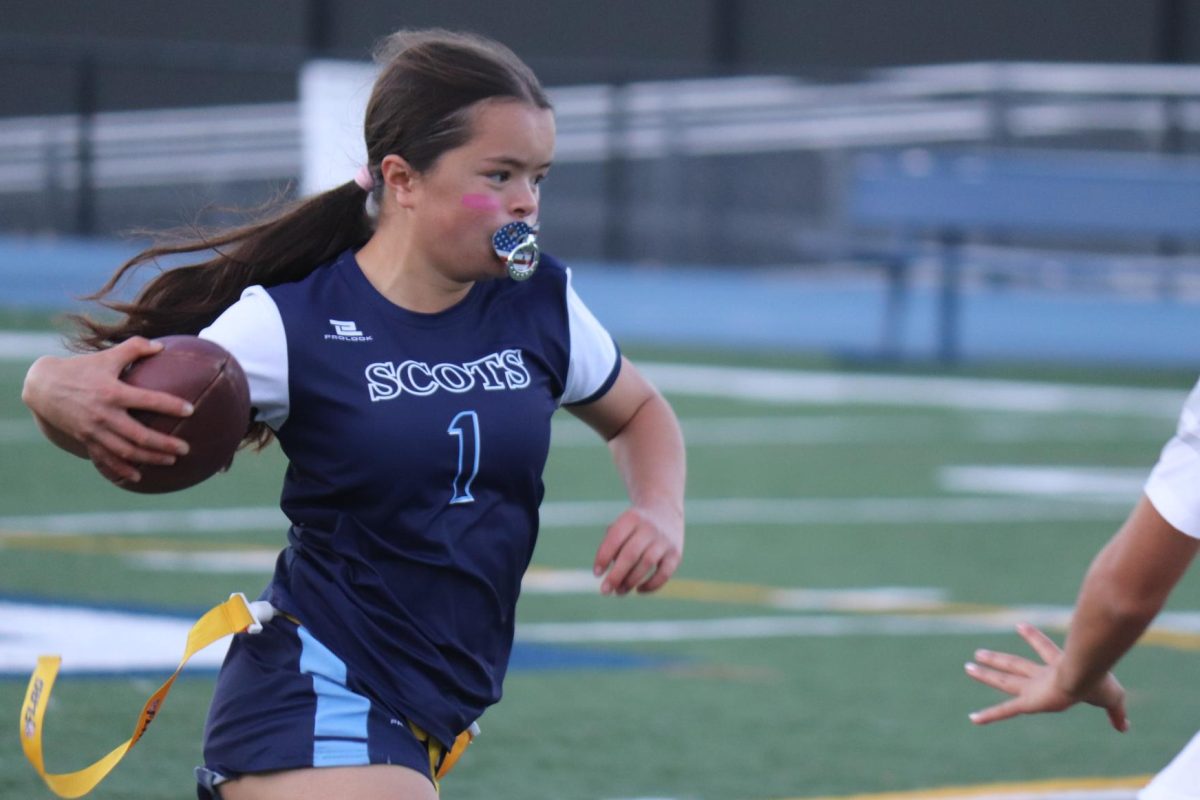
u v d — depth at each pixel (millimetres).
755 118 80125
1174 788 11930
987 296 72312
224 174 83625
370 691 12773
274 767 12500
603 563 13625
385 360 13000
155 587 29000
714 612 29609
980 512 39656
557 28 92438
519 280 12961
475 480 13086
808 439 49344
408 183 12875
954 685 25359
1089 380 63062
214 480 40312
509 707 23281
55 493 37781
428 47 12914
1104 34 86875
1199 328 69688
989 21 88125
